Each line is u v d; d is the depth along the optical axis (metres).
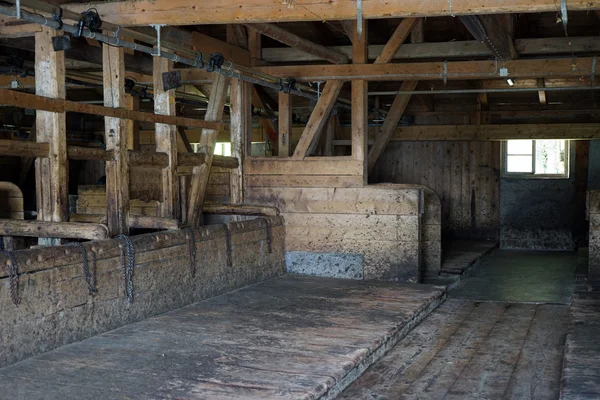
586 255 9.84
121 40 4.94
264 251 6.96
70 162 12.67
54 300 4.18
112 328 4.70
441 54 8.58
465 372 4.28
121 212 5.24
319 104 7.51
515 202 11.86
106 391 3.41
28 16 4.12
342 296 6.09
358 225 7.30
